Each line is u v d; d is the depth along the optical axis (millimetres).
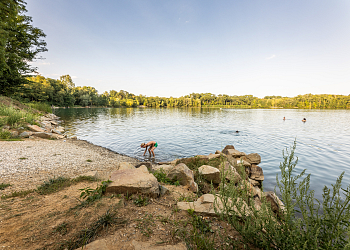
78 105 105812
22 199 3715
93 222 2805
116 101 138250
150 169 7535
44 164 7422
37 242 2373
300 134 20453
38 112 28766
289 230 2219
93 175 5488
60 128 21688
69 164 7953
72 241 2430
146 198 3764
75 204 3379
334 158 11273
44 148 10242
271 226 2371
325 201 2326
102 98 126938
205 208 3445
